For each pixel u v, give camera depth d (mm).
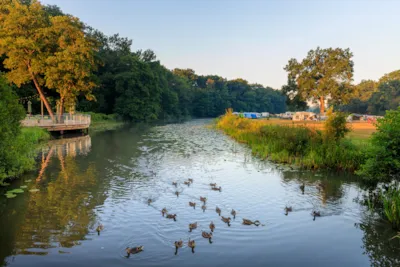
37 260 8898
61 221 11625
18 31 40656
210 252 9539
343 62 73562
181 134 46438
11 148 16781
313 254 9586
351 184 17250
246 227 11375
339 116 25172
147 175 18922
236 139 38281
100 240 10172
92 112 73312
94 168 20625
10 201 13695
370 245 10219
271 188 16406
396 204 12156
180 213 12633
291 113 105938
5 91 16656
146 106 88938
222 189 16125
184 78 143875
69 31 44625
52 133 39500
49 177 17984
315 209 13320
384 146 13617
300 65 79625
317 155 22016
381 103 96188
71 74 44656
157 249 9656
